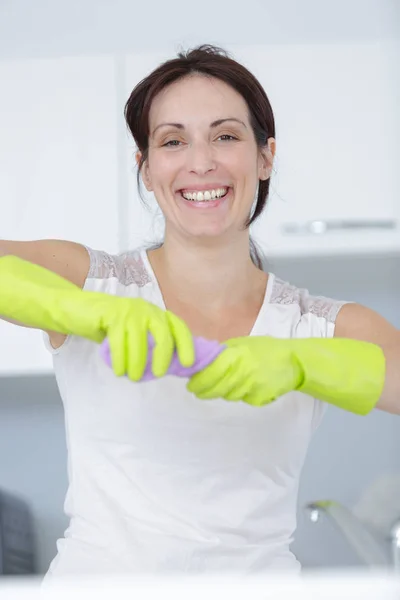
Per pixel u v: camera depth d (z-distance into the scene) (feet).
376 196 7.88
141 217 7.87
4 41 8.68
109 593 2.35
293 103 7.89
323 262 9.07
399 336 4.74
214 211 4.67
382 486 7.67
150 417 4.57
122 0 8.69
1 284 3.64
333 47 7.89
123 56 7.87
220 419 4.62
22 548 8.82
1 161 7.86
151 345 3.28
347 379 3.73
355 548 4.87
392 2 8.57
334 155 7.89
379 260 9.07
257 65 7.91
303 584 2.37
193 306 4.89
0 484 9.14
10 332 7.97
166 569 4.39
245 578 2.38
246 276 4.97
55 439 9.16
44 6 8.66
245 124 4.80
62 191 7.87
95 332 3.43
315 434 9.04
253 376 3.45
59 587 2.36
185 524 4.49
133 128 4.99
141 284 4.89
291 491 4.83
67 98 7.87
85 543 4.47
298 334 4.88
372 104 7.89
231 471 4.63
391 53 7.88
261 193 5.26
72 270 4.71
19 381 9.10
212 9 8.71
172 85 4.76
